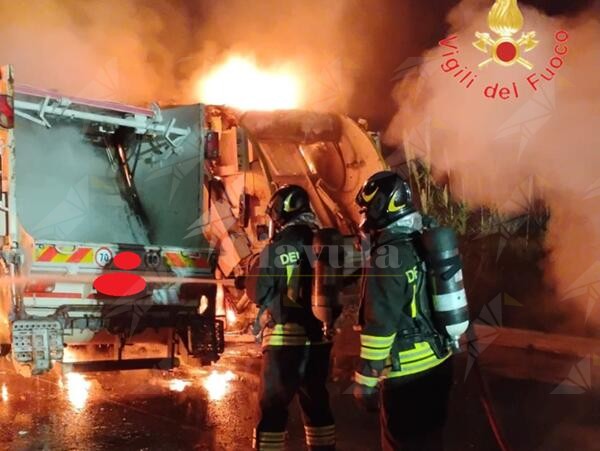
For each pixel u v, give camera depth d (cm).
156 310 622
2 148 584
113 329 601
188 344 627
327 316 382
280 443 401
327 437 411
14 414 562
